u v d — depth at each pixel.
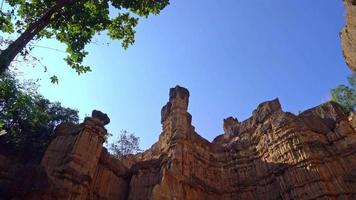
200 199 43.41
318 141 44.34
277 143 46.94
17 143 39.22
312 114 51.91
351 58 37.19
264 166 47.94
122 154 62.62
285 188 42.00
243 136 55.62
